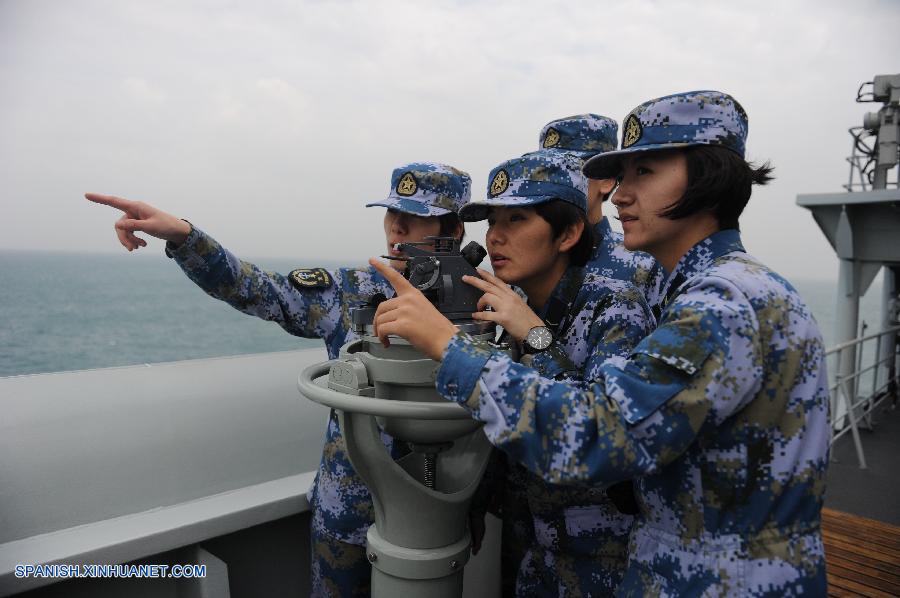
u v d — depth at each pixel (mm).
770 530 881
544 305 1457
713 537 889
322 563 1601
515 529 1583
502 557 1733
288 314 1681
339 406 1057
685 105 958
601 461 802
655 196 993
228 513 1520
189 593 1556
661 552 939
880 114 5918
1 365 76250
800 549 879
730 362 821
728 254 970
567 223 1350
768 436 872
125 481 1611
